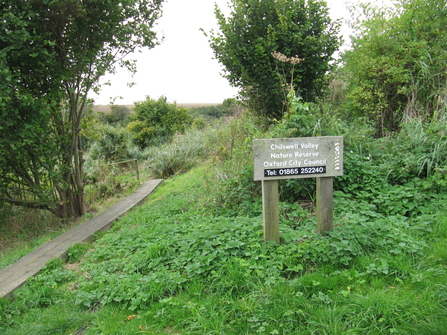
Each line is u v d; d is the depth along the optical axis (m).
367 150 6.04
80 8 6.14
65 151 7.53
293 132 5.65
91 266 4.42
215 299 3.25
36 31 6.41
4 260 5.37
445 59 7.45
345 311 2.89
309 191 5.35
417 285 3.12
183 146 13.23
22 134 6.06
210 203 5.84
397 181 5.34
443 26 7.88
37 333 3.14
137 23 7.67
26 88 6.58
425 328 2.58
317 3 8.98
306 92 9.30
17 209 7.84
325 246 3.64
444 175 4.81
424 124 6.14
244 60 9.06
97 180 10.31
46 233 6.95
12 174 7.44
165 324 3.07
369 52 8.15
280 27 8.59
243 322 2.93
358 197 5.07
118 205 8.18
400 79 7.50
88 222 6.82
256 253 3.76
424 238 3.86
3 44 5.96
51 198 7.37
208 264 3.66
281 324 2.83
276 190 3.87
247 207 5.36
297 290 3.24
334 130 5.95
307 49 8.59
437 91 7.36
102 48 7.22
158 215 6.43
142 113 24.44
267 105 9.25
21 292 3.84
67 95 7.25
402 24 7.85
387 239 3.81
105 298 3.53
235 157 6.73
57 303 3.69
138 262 4.18
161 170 12.64
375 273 3.29
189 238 4.30
